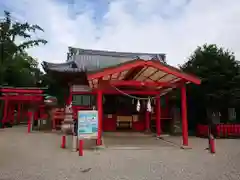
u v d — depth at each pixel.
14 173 6.16
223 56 16.41
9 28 25.19
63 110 17.91
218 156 8.73
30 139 13.00
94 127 9.66
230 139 14.34
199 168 6.89
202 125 15.72
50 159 7.97
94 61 25.98
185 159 8.18
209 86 15.95
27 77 31.48
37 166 6.95
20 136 14.29
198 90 16.36
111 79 11.88
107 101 18.81
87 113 9.69
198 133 16.08
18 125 23.55
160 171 6.55
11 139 12.93
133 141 12.88
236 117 17.62
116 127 18.53
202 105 17.38
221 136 14.94
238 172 6.45
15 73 28.92
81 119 9.59
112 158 8.29
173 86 11.62
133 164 7.39
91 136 9.55
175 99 18.38
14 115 24.78
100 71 9.89
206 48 17.34
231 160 8.02
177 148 10.55
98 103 10.81
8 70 27.09
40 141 12.28
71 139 13.12
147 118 17.77
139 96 18.47
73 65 20.84
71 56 27.77
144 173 6.34
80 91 18.69
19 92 19.55
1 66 24.19
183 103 11.17
